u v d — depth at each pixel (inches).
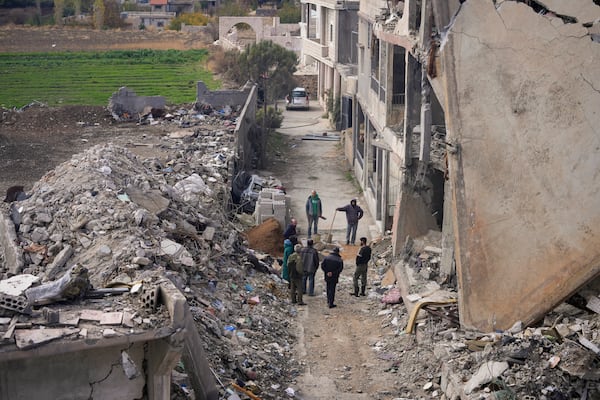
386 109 879.7
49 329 366.6
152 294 395.2
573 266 533.0
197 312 554.9
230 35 2559.1
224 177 979.3
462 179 574.9
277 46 1793.8
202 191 853.2
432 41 612.4
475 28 573.6
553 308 537.3
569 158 540.7
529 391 461.4
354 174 1235.2
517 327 540.1
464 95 576.7
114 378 386.0
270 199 935.0
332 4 1520.7
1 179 976.9
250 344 571.5
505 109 563.2
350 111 1440.7
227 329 575.8
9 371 366.0
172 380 444.8
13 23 3083.2
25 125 1272.1
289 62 1786.4
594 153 533.0
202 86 1355.8
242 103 1371.8
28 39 2726.4
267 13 3442.4
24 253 584.7
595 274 524.7
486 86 569.6
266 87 1763.0
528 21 555.5
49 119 1300.4
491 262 561.0
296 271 700.0
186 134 1199.6
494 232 562.6
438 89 610.5
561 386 462.0
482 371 482.0
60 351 357.7
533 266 547.5
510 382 468.4
